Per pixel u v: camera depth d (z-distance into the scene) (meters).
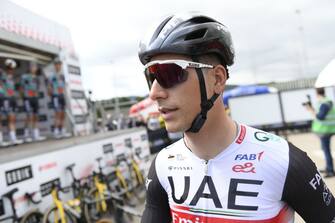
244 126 1.07
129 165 6.01
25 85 6.70
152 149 11.84
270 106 12.64
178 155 1.10
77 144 4.51
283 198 0.95
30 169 3.57
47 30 6.17
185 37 0.91
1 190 3.13
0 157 3.24
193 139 1.02
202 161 1.03
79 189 4.32
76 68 6.99
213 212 0.99
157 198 1.18
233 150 1.00
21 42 5.37
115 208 4.53
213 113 0.97
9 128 6.32
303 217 0.98
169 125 0.95
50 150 3.94
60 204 3.75
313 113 5.92
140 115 18.06
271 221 0.93
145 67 0.96
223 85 0.98
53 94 6.54
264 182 0.94
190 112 0.93
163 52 0.92
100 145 5.12
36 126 6.68
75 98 6.76
